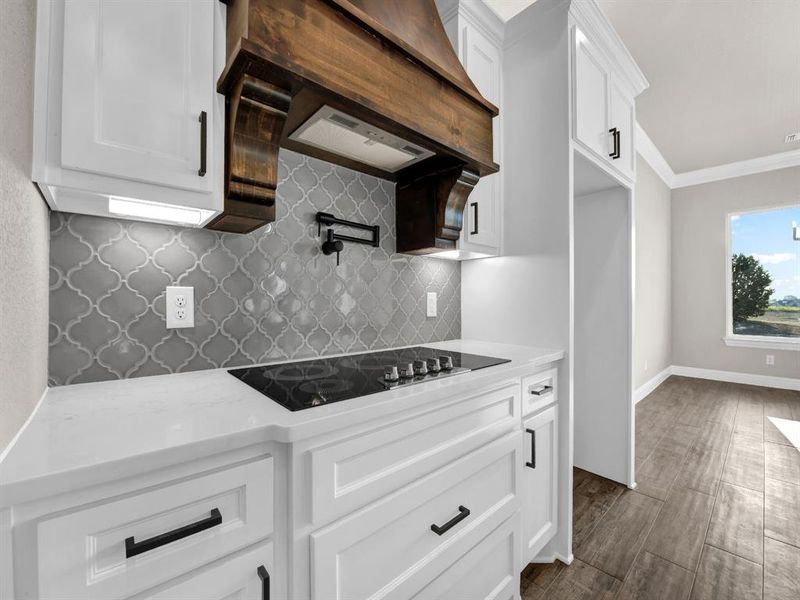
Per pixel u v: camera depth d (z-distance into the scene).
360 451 0.81
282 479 0.72
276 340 1.30
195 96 0.85
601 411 2.33
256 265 1.25
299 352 1.36
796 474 2.29
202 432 0.65
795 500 2.01
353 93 0.95
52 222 0.91
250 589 0.68
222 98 0.90
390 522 0.86
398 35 1.14
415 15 1.25
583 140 1.67
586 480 2.28
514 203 1.78
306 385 0.98
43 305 0.82
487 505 1.18
